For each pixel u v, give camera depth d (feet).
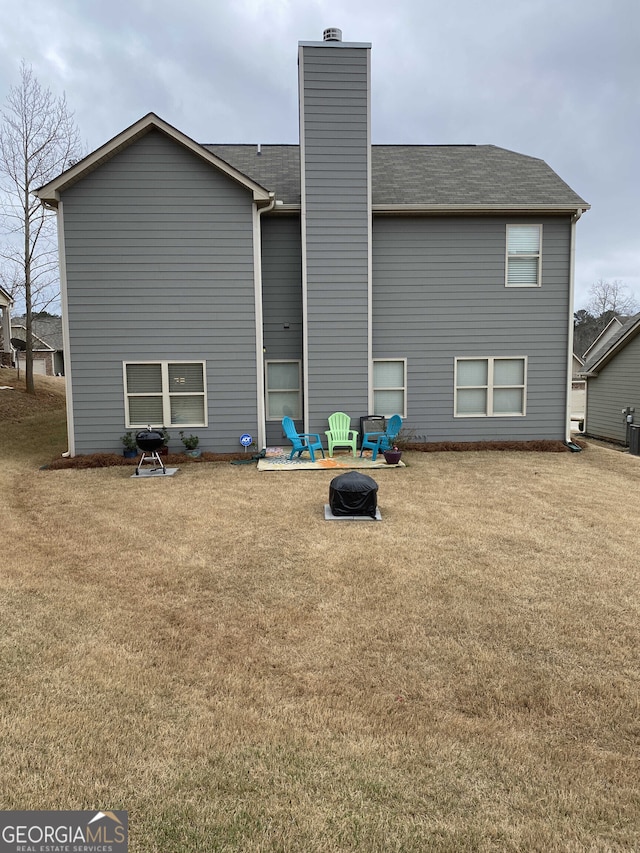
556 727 9.12
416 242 38.04
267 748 8.46
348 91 35.63
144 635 12.10
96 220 33.50
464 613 13.24
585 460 34.83
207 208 33.99
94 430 34.60
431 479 28.76
